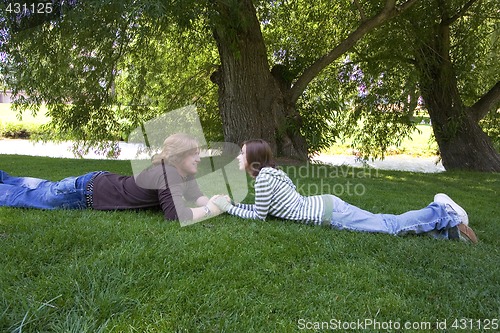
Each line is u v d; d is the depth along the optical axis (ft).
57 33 20.16
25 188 9.18
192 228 7.90
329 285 5.78
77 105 23.43
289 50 27.84
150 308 4.92
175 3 15.23
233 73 22.27
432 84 27.37
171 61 28.78
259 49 22.39
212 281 5.68
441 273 6.32
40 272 5.61
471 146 27.02
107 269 5.69
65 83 22.54
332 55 23.18
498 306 5.35
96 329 4.46
